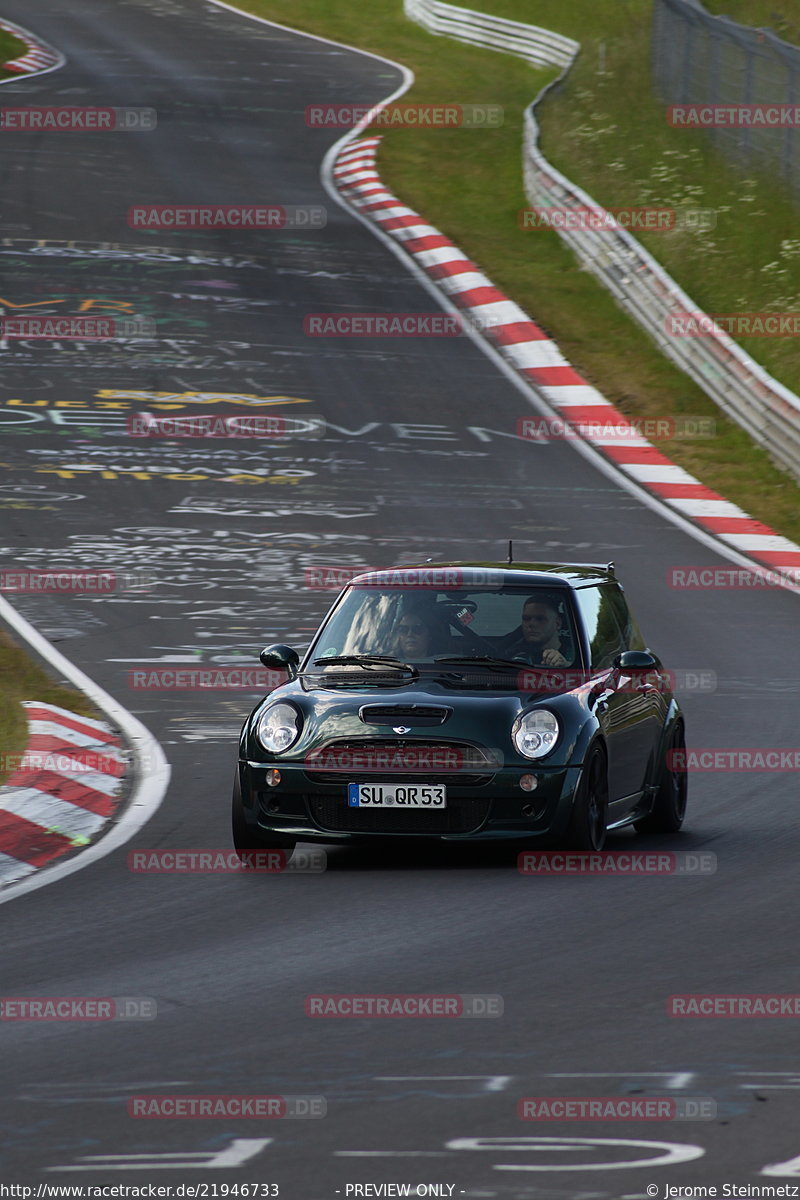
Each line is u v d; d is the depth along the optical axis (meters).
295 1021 22.25
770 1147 17.58
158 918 28.34
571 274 110.31
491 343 97.88
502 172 135.12
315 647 35.53
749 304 96.19
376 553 66.31
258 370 91.69
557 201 117.75
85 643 54.38
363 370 92.38
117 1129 18.19
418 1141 17.78
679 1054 20.69
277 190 129.62
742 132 118.31
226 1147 17.64
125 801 38.12
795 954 25.45
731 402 86.81
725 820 36.62
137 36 192.38
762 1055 20.62
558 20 189.88
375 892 30.12
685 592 62.72
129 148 140.88
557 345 97.00
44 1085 19.72
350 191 130.75
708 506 75.31
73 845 34.50
